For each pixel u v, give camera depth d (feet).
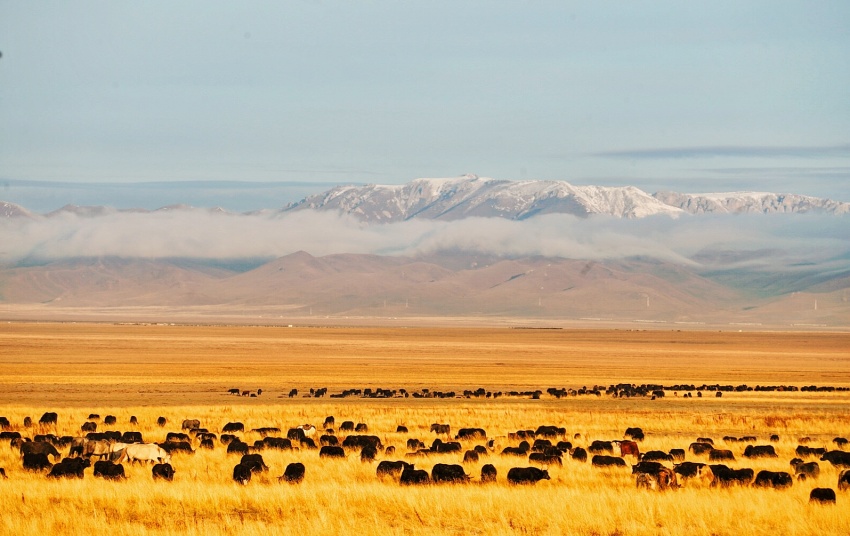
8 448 554.05
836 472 496.64
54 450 520.42
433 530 334.03
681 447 631.15
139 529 322.55
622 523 345.31
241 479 437.99
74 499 369.91
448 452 558.15
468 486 422.00
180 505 368.48
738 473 458.50
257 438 652.89
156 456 501.15
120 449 499.51
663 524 345.31
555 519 347.36
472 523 347.56
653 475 442.91
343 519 346.33
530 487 425.69
